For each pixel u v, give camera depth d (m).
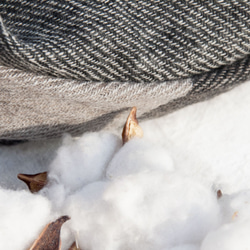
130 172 0.30
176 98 0.35
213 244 0.27
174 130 0.38
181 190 0.29
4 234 0.28
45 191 0.31
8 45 0.31
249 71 0.34
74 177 0.31
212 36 0.32
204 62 0.33
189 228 0.28
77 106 0.34
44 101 0.34
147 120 0.39
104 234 0.29
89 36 0.32
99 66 0.32
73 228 0.29
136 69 0.33
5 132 0.36
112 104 0.34
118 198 0.29
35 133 0.36
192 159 0.37
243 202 0.29
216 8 0.32
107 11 0.31
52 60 0.32
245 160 0.37
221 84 0.35
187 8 0.32
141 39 0.32
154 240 0.28
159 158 0.31
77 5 0.31
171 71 0.33
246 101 0.39
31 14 0.32
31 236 0.29
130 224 0.29
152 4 0.31
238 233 0.27
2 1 0.32
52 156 0.38
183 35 0.32
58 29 0.32
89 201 0.29
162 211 0.28
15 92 0.33
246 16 0.32
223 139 0.38
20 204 0.29
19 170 0.38
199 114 0.39
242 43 0.33
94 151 0.32
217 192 0.31
